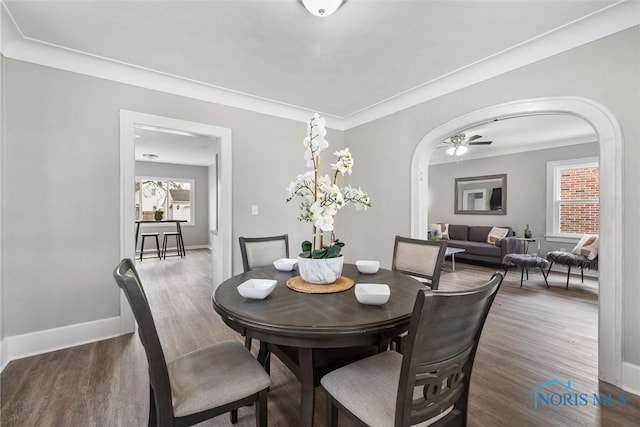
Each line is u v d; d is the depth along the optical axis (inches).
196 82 110.7
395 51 89.0
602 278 72.9
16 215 84.0
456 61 94.9
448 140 194.7
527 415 61.0
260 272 77.1
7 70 82.5
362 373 46.7
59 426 57.3
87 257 94.3
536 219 220.1
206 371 48.0
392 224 133.2
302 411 48.2
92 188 94.9
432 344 34.7
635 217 68.6
